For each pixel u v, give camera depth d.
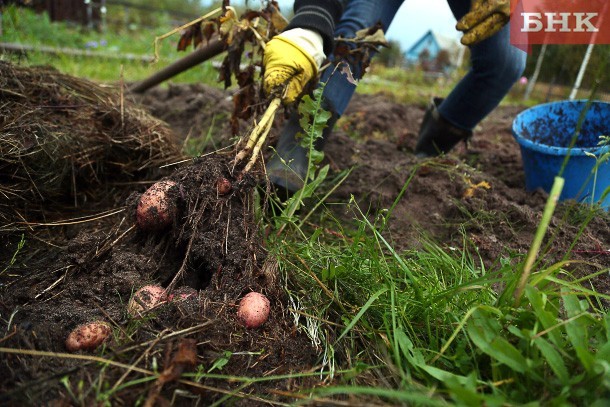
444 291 1.43
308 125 1.87
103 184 2.18
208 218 1.55
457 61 9.38
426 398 1.00
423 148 3.08
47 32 6.32
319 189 2.38
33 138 1.92
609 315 1.24
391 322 1.48
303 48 1.82
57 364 1.18
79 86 2.39
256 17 2.04
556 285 1.55
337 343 1.44
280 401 1.23
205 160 1.66
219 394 1.21
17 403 1.07
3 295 1.46
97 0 9.23
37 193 1.93
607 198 2.35
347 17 2.24
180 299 1.36
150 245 1.58
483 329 1.19
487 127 4.59
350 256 1.69
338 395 1.26
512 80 2.64
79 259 1.55
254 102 2.10
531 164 2.47
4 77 2.11
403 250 1.96
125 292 1.45
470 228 2.12
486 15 1.79
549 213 1.11
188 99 3.68
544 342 1.12
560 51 6.18
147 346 1.21
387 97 5.52
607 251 1.93
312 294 1.59
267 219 1.80
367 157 2.96
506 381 1.15
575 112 2.63
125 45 7.28
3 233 1.78
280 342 1.40
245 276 1.47
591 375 1.07
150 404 1.08
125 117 2.34
